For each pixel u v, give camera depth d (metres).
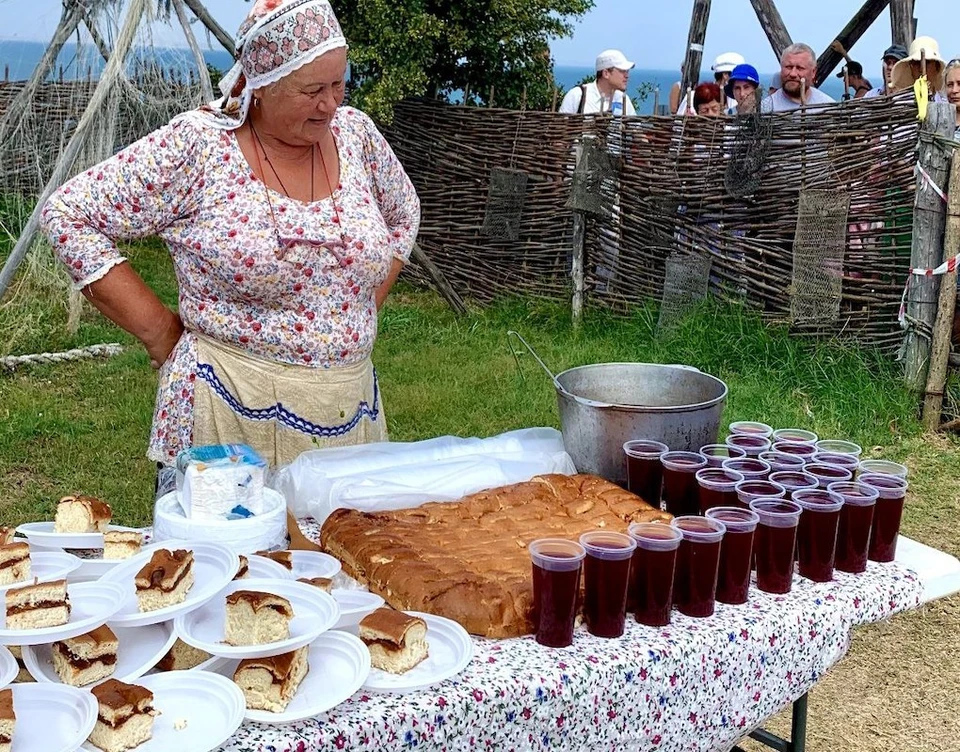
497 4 9.02
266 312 2.45
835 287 6.49
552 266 8.41
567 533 2.06
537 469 2.37
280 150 2.40
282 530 2.04
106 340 7.52
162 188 2.35
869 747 3.28
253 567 1.86
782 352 6.61
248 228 2.36
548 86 9.98
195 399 2.47
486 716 1.59
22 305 7.50
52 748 1.38
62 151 6.84
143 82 6.80
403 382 6.75
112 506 4.77
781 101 7.21
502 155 8.51
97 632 1.56
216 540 1.93
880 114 6.19
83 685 1.54
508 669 1.66
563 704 1.65
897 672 3.73
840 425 5.89
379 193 2.78
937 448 5.73
